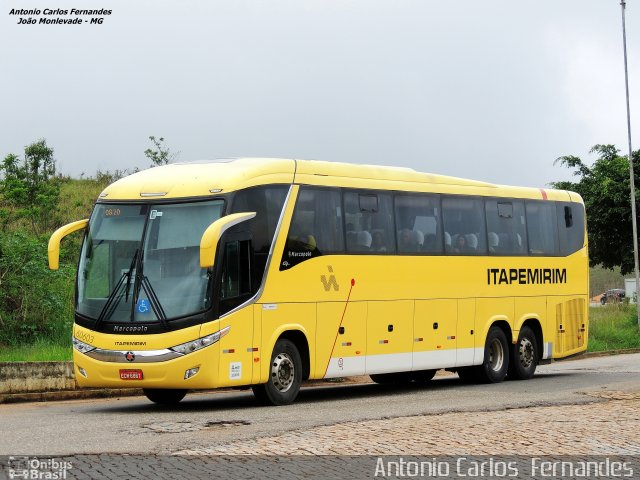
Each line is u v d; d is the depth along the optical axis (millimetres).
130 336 17594
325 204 19906
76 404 20422
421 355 22047
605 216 56500
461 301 23219
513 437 13953
